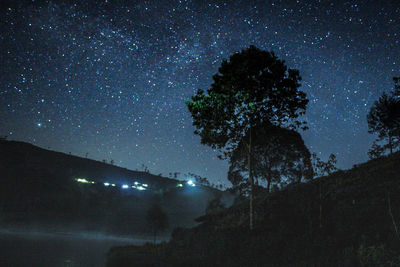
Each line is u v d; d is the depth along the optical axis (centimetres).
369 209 1761
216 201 7000
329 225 1738
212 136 2373
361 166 2986
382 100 3716
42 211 10481
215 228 2464
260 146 3509
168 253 2125
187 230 2820
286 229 1838
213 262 1642
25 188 13625
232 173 3972
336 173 2869
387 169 2523
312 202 2122
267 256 1542
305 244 1545
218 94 2283
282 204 2445
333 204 2058
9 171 15688
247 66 2181
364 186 2242
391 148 3475
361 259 1155
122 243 6022
